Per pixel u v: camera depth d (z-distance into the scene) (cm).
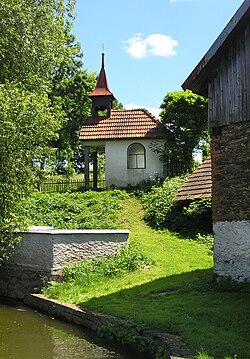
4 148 1209
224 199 1109
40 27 1766
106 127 2936
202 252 1594
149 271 1327
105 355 807
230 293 1027
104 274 1312
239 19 1045
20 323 1068
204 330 768
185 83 1177
